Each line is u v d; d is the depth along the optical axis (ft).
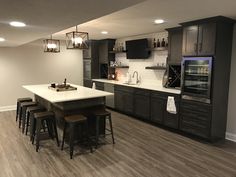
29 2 5.68
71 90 14.96
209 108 12.62
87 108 13.14
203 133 13.05
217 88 12.63
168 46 15.99
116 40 23.41
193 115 13.51
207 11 10.52
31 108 13.71
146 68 18.43
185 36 13.73
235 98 13.30
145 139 13.67
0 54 20.88
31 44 22.38
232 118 13.55
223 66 12.82
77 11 6.70
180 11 10.48
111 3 5.77
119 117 19.04
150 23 13.65
